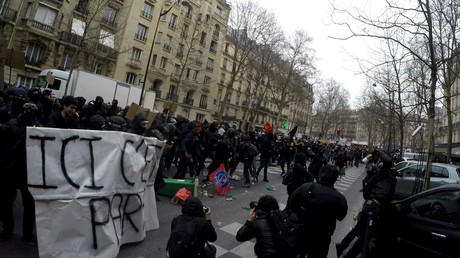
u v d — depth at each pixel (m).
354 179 20.30
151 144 4.70
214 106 53.88
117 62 34.41
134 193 4.24
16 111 5.54
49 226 3.32
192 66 45.56
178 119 12.49
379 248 4.40
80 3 29.78
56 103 8.11
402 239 4.05
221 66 54.25
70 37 28.98
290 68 47.16
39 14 27.11
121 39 34.28
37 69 27.62
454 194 3.71
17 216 4.59
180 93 44.59
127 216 4.23
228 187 8.73
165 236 4.82
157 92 40.25
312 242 3.62
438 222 3.67
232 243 5.16
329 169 3.74
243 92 61.75
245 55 38.41
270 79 50.09
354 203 11.05
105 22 31.95
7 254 3.46
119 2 33.62
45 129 3.38
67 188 3.45
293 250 2.93
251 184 11.04
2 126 3.55
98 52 31.39
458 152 24.64
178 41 41.72
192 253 2.82
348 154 35.47
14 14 26.22
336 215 3.60
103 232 3.62
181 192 6.88
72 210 3.43
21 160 3.61
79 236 3.45
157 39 38.88
